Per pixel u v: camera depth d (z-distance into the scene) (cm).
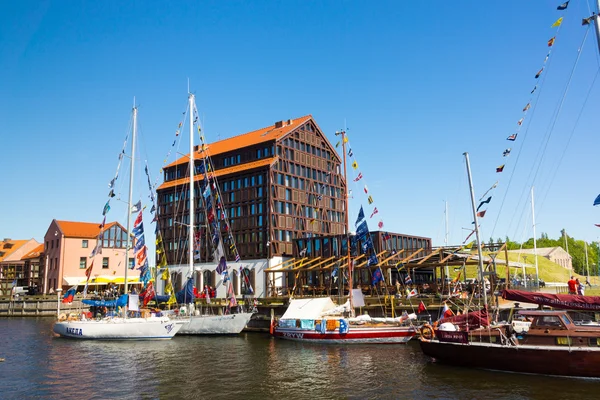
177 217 8194
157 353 3666
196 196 7938
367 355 3462
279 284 6788
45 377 2867
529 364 2684
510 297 2919
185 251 7875
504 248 4444
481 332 2953
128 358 3456
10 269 10394
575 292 3594
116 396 2433
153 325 4366
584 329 2625
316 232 7656
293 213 7325
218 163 8019
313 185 7831
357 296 4375
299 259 6375
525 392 2358
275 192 7094
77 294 8262
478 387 2475
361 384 2611
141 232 4881
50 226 9531
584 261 14238
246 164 7531
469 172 3691
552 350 2608
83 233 9319
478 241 3534
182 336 4616
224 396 2408
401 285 5450
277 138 7306
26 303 7938
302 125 7862
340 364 3153
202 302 5678
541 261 9294
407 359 3278
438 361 3141
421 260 5394
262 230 7006
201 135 5438
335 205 8194
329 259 5894
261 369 3034
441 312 4222
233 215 7400
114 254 9581
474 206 3622
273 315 4984
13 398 2412
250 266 7012
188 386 2614
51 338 4609
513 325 2988
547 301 2808
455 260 4725
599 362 2486
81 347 3988
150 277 4869
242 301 5459
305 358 3394
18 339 4575
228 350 3791
